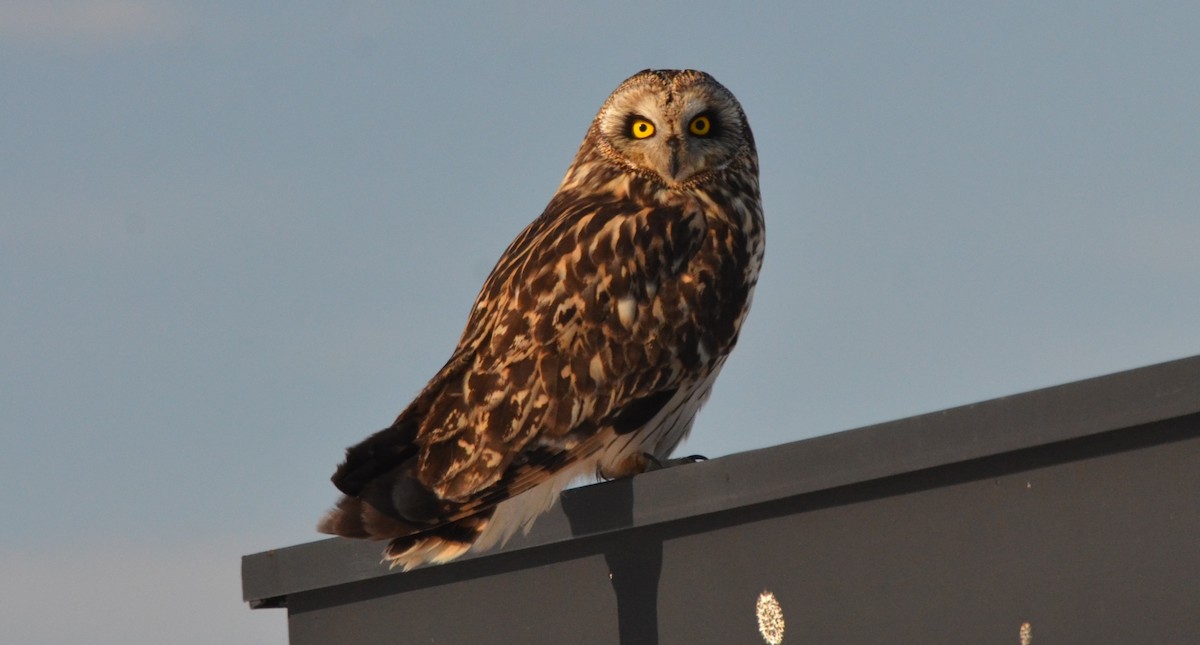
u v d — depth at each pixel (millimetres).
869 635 8844
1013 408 8320
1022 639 8391
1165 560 8023
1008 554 8469
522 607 10172
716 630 9367
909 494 8789
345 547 10609
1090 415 8094
